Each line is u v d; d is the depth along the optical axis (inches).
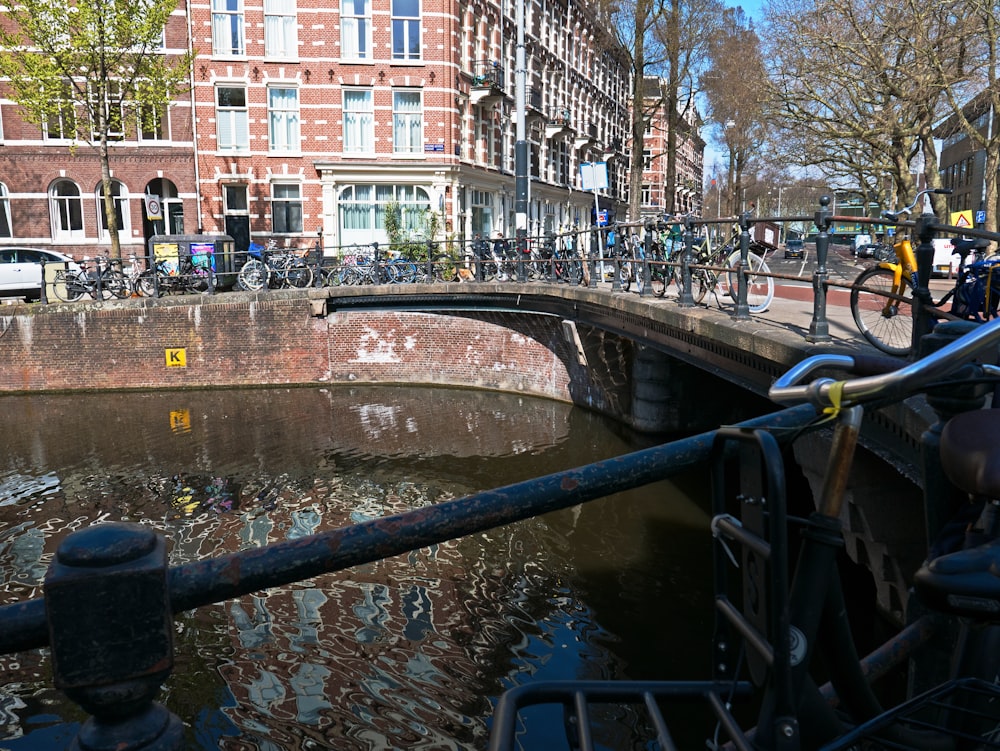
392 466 535.8
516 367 785.6
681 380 590.6
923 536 235.0
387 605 335.9
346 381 835.4
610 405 662.5
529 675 279.9
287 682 280.2
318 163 986.1
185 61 870.4
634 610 322.0
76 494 491.5
